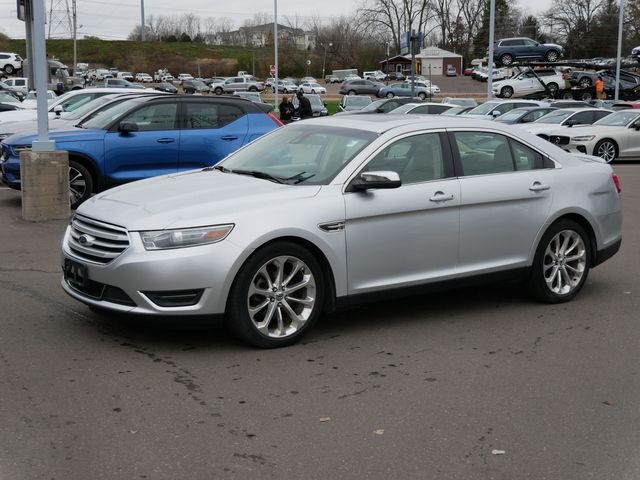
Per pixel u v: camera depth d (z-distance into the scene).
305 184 5.30
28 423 3.87
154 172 11.11
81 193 10.70
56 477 3.31
